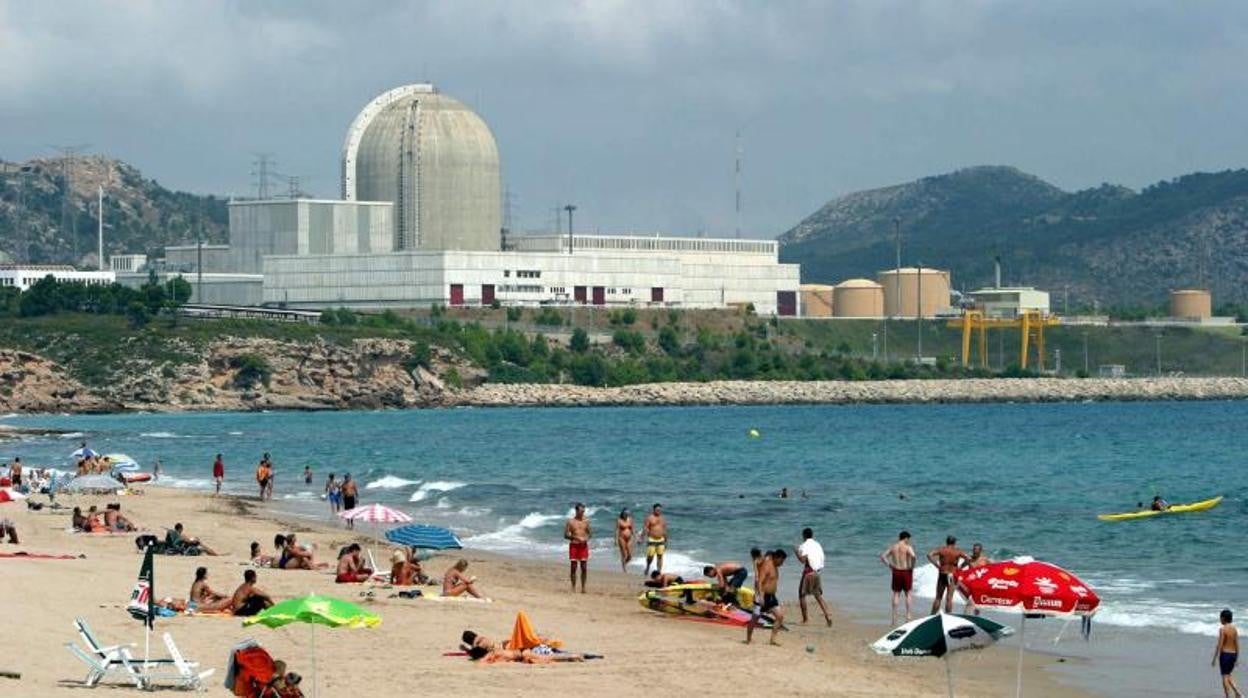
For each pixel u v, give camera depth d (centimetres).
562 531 11044
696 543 10288
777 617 6328
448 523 11669
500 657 5644
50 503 12069
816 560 6906
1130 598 7650
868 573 8669
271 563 8238
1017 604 4756
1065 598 4725
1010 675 5781
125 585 7088
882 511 12612
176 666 5053
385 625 6353
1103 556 9575
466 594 7269
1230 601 7519
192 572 7819
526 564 9125
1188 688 5606
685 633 6494
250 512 12356
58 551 8762
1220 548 9956
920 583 8156
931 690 5453
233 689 4519
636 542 10262
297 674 5122
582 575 7844
